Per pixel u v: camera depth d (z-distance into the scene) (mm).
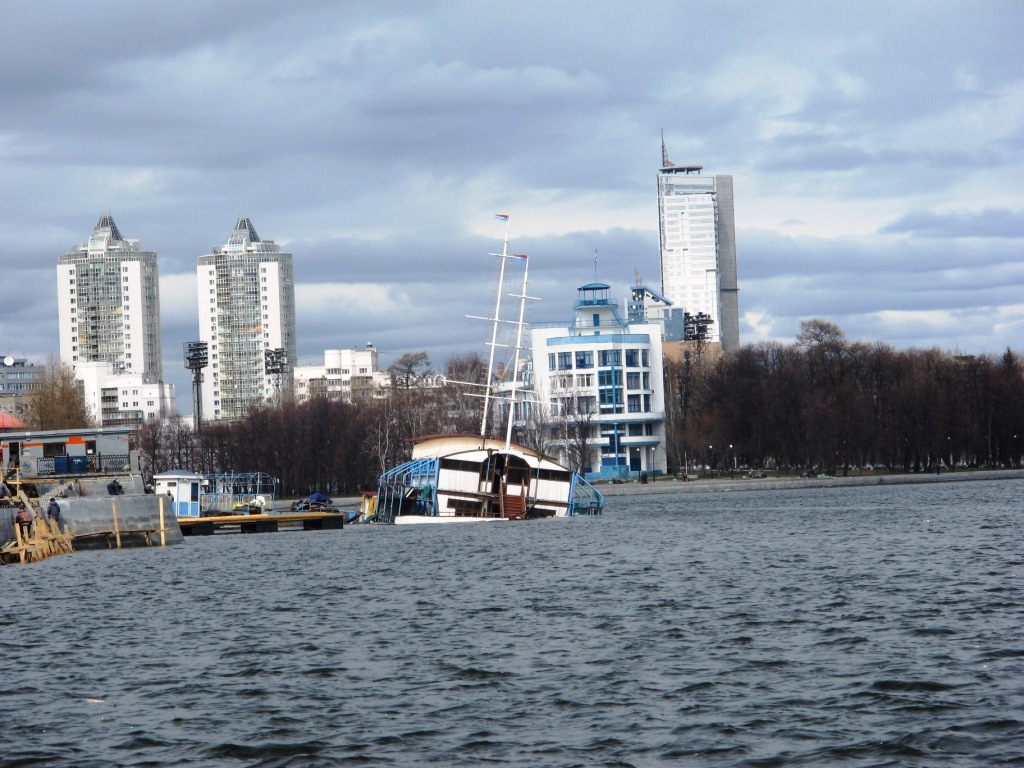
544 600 77250
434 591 84125
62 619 74688
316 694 50312
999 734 41156
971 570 85375
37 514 121938
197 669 56406
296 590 87188
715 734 42562
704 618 67000
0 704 49875
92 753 42375
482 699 48531
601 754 40844
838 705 45750
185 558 117375
